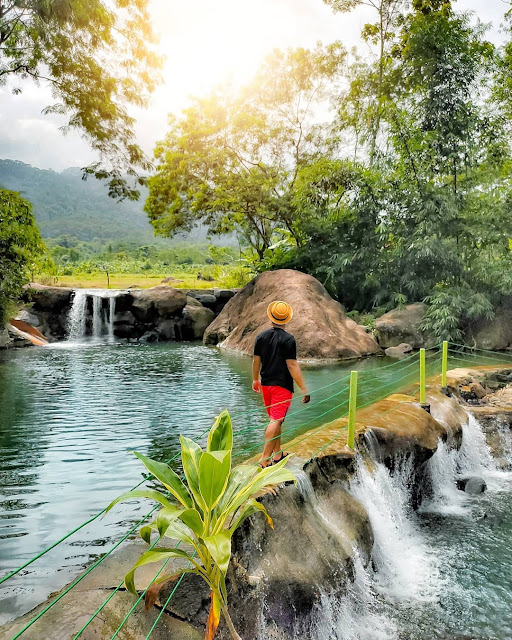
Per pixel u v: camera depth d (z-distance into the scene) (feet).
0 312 56.49
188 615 9.09
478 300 55.72
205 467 6.88
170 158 82.58
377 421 20.61
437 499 20.72
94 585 9.12
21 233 52.21
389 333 56.65
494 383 34.71
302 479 14.24
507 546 16.43
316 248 71.41
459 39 58.85
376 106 66.23
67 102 45.55
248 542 11.18
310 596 11.23
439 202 59.21
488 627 12.03
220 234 95.55
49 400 30.30
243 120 77.30
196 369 42.78
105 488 16.85
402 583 14.12
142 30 46.57
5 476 17.93
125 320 74.28
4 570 11.62
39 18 40.42
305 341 50.39
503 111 64.49
